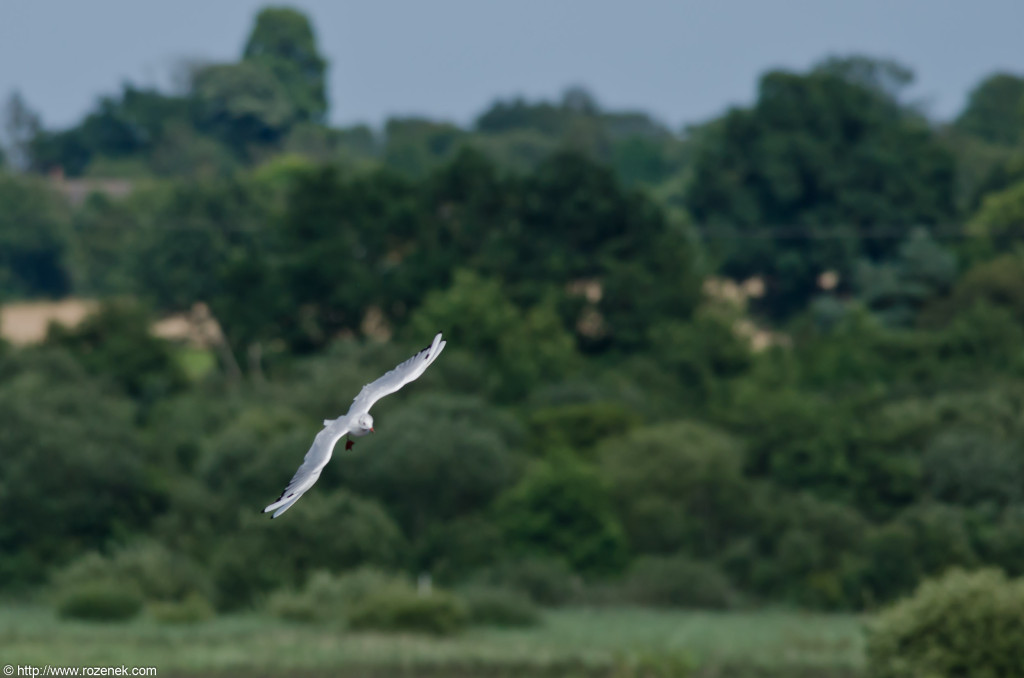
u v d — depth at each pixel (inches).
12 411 2199.8
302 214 3821.4
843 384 3164.4
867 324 3543.3
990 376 3070.9
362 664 1406.3
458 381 3004.4
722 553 2297.0
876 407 2704.2
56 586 1971.0
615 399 2962.6
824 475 2429.9
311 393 2785.4
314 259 3646.7
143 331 3277.6
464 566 2142.0
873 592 2110.0
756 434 2628.0
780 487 2452.0
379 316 3727.9
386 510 2237.9
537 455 2581.2
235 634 1641.2
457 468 2237.9
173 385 3211.1
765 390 3029.0
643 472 2342.5
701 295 3828.7
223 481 2215.8
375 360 3120.1
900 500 2372.0
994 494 2282.2
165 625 1754.4
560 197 3860.7
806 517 2274.9
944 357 3405.5
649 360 3467.0
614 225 3855.8
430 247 3782.0
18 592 2037.4
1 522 2112.5
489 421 2541.8
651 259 3804.1
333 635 1647.4
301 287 3668.8
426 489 2240.4
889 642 1222.3
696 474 2326.5
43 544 2111.2
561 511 2213.3
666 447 2358.5
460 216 3870.6
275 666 1378.0
